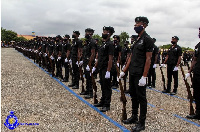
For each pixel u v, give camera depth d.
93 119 4.43
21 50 29.73
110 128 3.97
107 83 4.99
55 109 5.00
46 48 11.45
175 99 6.40
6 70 10.96
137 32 3.90
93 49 5.38
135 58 3.92
